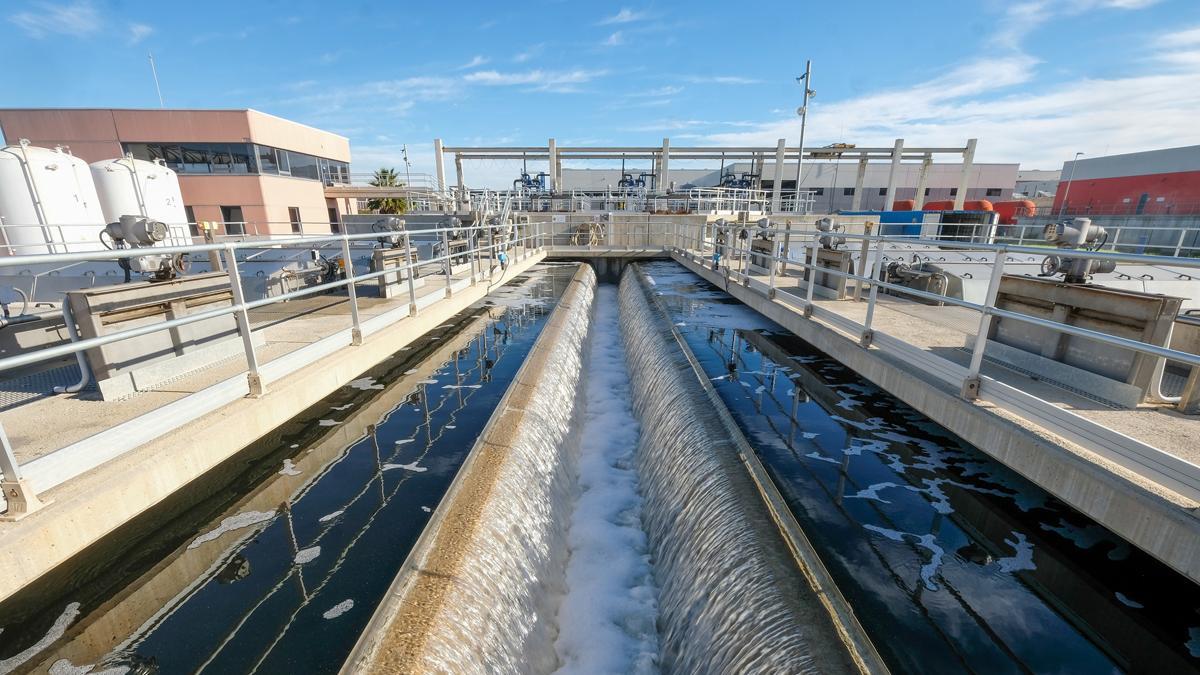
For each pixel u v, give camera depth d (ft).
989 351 17.98
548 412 20.59
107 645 10.43
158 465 11.84
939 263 34.71
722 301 42.37
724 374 24.97
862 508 14.69
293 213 104.53
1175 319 13.82
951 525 14.01
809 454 17.49
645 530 17.48
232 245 14.60
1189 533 9.09
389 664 8.34
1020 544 13.26
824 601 9.36
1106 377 13.94
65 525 9.75
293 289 30.35
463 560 10.94
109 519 10.64
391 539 13.83
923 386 16.93
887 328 22.71
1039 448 12.35
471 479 14.02
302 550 13.35
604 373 33.27
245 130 92.94
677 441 17.88
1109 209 123.75
